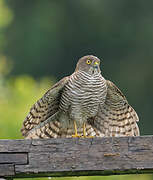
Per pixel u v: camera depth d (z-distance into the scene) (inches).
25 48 1489.9
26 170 325.4
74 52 1525.6
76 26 1545.3
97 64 432.1
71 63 1509.6
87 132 446.0
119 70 1476.4
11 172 325.1
